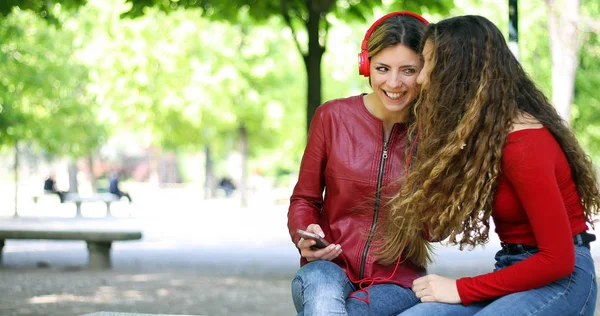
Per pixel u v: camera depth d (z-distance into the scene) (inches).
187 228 812.6
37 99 884.0
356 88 1064.8
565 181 122.8
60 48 903.1
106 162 2723.9
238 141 1283.2
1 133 797.2
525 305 118.7
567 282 121.0
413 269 143.6
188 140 1144.2
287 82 1067.9
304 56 405.1
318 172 147.9
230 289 371.9
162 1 419.8
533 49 729.6
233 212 1147.9
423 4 417.4
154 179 2352.4
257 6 415.8
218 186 2237.9
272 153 1817.2
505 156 119.6
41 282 401.7
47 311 307.1
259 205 1403.8
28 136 896.9
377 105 143.9
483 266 451.2
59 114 977.5
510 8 310.0
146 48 919.0
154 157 2293.3
